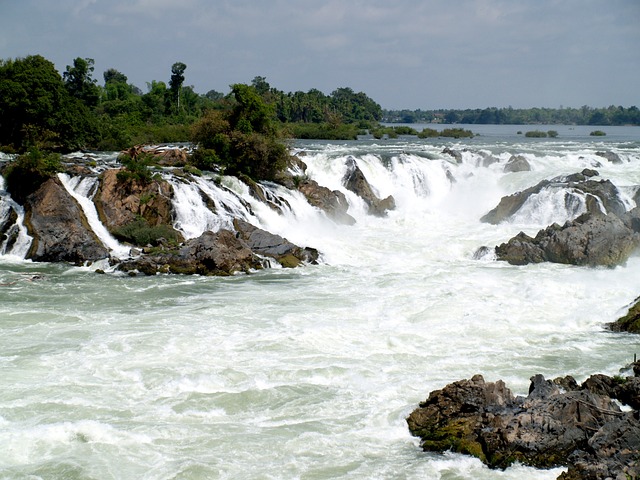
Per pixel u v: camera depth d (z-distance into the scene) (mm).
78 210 45812
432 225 57688
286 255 45188
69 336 30109
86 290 37719
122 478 19016
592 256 43719
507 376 25922
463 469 19531
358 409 23250
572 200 55531
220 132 60750
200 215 49000
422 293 37250
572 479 18156
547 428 20172
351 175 65062
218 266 41812
